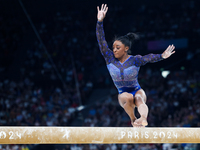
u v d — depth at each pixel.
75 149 11.85
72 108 14.65
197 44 17.34
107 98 15.77
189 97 14.16
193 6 19.41
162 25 18.77
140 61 4.14
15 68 18.30
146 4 20.28
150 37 18.30
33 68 17.98
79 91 15.98
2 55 19.22
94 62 18.05
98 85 16.95
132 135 3.91
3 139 3.67
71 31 20.17
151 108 13.56
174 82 15.34
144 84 15.68
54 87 16.77
